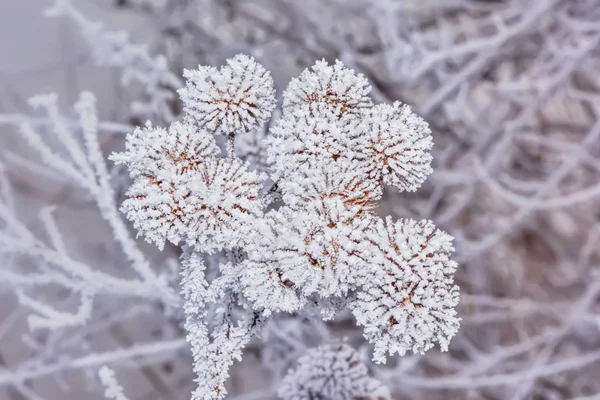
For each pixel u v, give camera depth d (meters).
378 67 0.77
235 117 0.37
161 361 0.71
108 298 0.68
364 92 0.37
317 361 0.44
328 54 0.77
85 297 0.48
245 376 0.76
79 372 0.74
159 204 0.36
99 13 0.75
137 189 0.36
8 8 0.72
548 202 0.70
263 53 0.73
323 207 0.36
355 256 0.36
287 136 0.37
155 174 0.37
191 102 0.37
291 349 0.59
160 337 0.73
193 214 0.36
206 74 0.37
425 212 0.76
